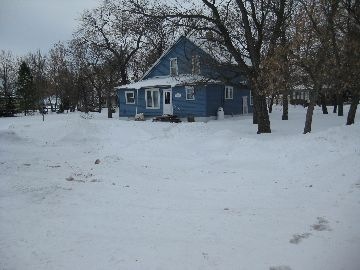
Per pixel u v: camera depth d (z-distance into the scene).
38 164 12.29
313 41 15.12
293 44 14.91
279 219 6.68
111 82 40.34
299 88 25.00
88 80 49.91
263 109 18.94
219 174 10.95
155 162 13.07
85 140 18.47
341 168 9.49
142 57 44.00
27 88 51.88
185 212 7.28
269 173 10.72
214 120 30.02
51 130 20.27
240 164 12.20
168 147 15.88
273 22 19.56
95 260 5.18
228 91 32.62
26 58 65.88
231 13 20.64
